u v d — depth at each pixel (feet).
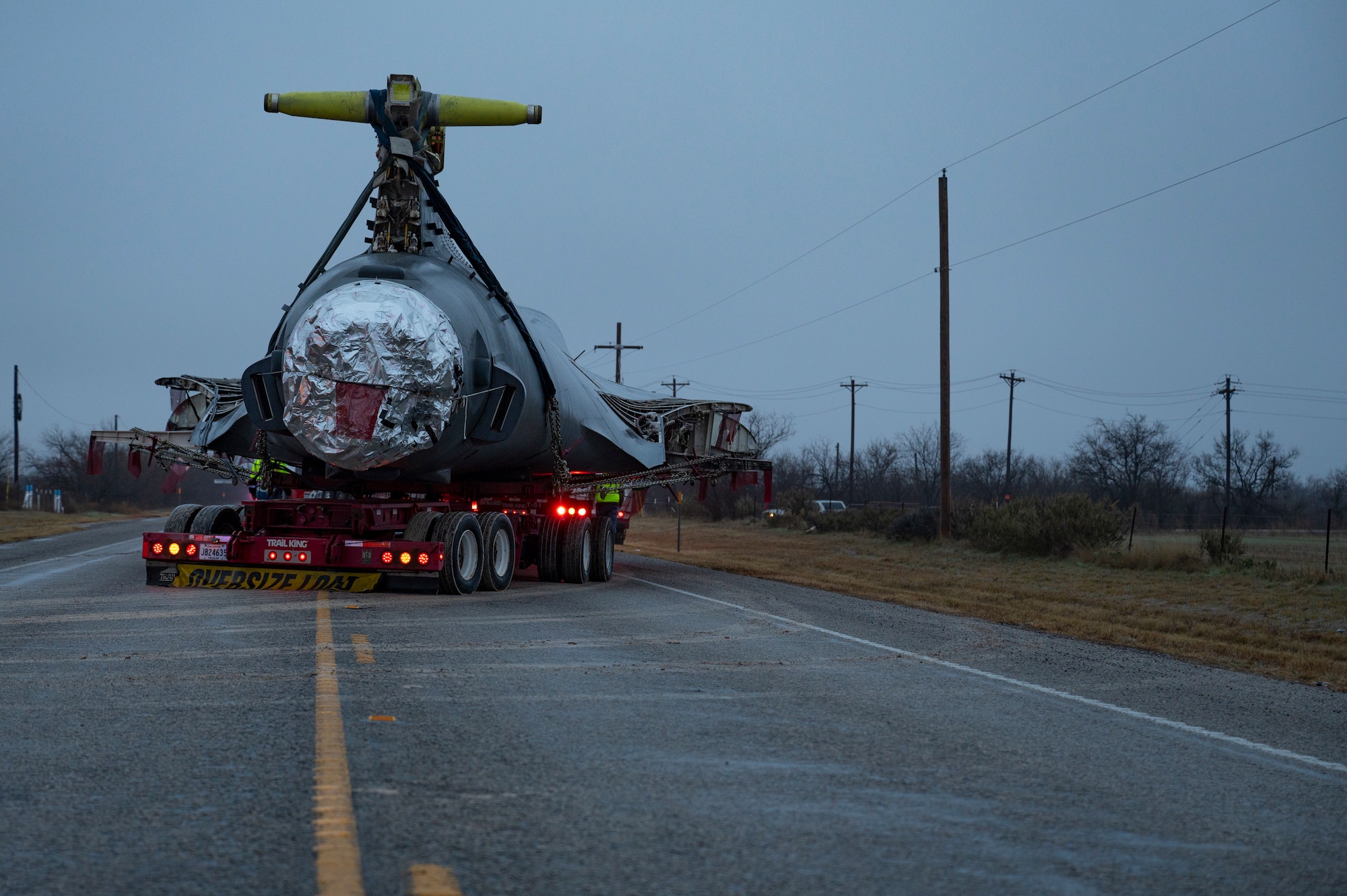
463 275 48.70
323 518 45.32
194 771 16.11
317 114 48.62
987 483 281.13
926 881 12.47
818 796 15.98
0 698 21.27
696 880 12.19
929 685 27.20
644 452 62.13
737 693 24.62
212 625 32.94
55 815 13.83
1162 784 17.80
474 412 45.75
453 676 25.09
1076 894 12.25
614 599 47.03
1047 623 44.68
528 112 49.85
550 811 14.65
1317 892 12.75
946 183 104.78
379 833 13.41
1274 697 27.99
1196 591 60.03
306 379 41.50
